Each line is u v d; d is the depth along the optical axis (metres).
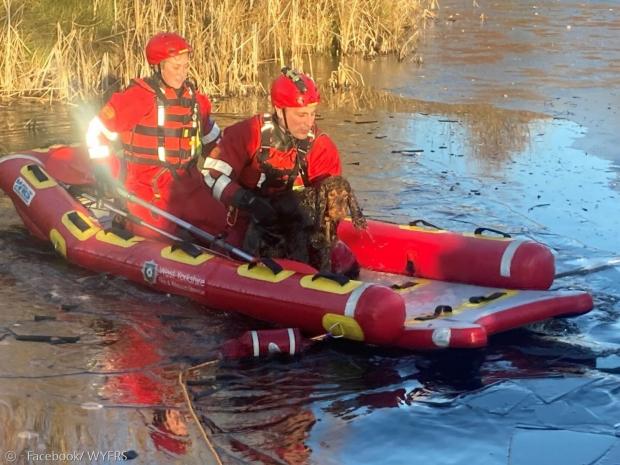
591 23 13.87
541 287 4.88
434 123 8.85
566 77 10.61
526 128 8.64
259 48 11.18
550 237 6.02
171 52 5.28
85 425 3.70
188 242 5.12
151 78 5.39
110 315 4.78
